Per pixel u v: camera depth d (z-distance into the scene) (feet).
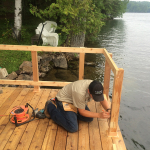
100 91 7.09
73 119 8.49
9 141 8.17
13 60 23.80
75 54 28.91
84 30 28.40
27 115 9.87
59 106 8.71
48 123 9.50
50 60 25.63
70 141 8.24
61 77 22.62
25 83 12.67
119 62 31.09
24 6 50.70
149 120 15.44
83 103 7.95
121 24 104.58
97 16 28.89
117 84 7.42
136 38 56.18
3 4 53.06
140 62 31.65
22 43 31.55
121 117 15.67
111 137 8.55
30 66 22.75
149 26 97.19
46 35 29.09
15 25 32.22
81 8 25.61
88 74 24.34
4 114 10.23
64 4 25.85
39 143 8.09
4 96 12.32
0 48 11.78
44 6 47.03
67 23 27.37
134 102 18.24
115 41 49.55
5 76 19.54
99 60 30.32
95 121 9.77
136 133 13.83
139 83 22.99
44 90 13.29
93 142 8.21
